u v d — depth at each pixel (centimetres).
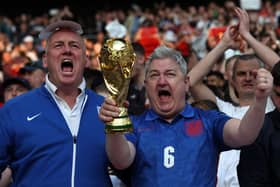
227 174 705
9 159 596
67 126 591
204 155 572
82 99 605
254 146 612
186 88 596
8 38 2688
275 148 606
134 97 942
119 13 2961
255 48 707
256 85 523
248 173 614
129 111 840
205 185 568
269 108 762
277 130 611
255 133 543
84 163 586
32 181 581
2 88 1052
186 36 1873
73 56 595
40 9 3750
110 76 534
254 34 1267
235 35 737
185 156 569
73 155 585
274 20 2456
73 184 580
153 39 1524
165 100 580
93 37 2517
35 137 585
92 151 589
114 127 523
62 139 586
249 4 1258
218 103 792
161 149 573
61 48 594
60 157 584
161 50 586
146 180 570
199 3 3597
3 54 1925
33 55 1889
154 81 580
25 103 597
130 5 3653
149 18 2525
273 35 1472
